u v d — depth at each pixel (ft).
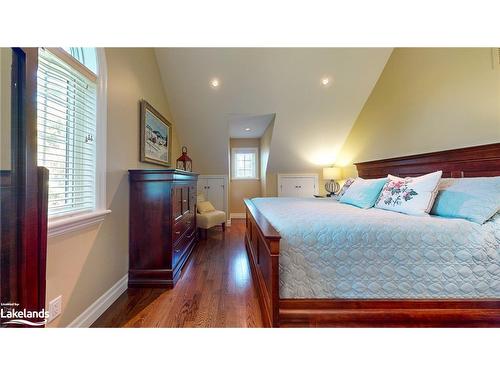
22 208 2.42
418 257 4.34
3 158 2.26
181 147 14.69
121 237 6.51
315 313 4.24
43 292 2.71
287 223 4.91
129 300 6.02
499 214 4.74
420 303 4.29
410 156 8.60
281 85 11.69
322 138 14.64
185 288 6.75
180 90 11.63
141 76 8.25
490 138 6.07
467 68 6.62
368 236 4.43
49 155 4.25
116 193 6.30
